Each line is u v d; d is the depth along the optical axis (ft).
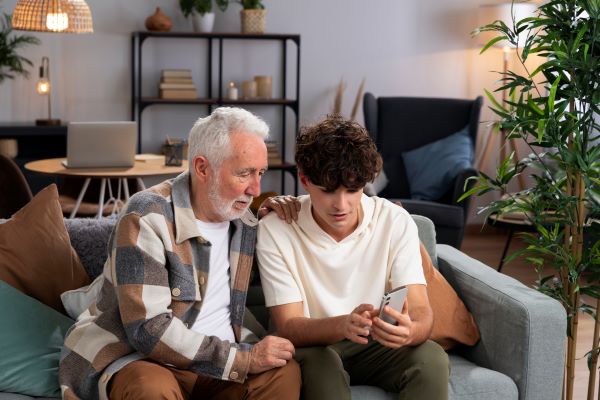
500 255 19.54
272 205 7.80
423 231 9.24
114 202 16.21
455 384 7.66
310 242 7.63
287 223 7.69
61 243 8.09
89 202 16.93
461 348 8.64
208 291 7.33
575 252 8.76
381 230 7.78
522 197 9.05
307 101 21.58
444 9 21.72
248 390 6.89
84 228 8.49
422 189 18.16
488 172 21.98
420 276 7.68
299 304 7.48
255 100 20.29
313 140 7.26
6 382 7.16
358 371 7.73
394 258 7.70
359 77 21.70
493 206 8.93
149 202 7.02
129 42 20.57
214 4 20.84
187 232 7.04
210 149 7.06
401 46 21.74
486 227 22.02
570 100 8.76
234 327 7.45
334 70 21.58
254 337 7.61
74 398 6.78
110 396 6.70
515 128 8.40
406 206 16.70
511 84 8.77
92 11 20.27
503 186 9.04
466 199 16.65
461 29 21.83
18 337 7.36
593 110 8.39
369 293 7.68
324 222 7.66
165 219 7.02
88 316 7.25
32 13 15.74
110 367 6.85
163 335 6.70
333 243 7.63
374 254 7.73
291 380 6.91
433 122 18.85
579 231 8.73
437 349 7.21
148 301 6.75
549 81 8.79
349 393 7.04
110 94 20.67
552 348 7.77
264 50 21.26
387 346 7.04
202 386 7.15
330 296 7.63
